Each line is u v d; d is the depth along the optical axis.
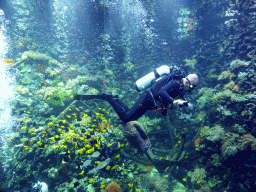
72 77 6.64
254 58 5.31
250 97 4.46
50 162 3.80
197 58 7.54
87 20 9.62
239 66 5.60
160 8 10.27
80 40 8.77
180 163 4.06
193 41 8.23
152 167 4.11
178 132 5.07
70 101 5.33
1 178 3.55
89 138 4.27
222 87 5.83
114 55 8.26
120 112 2.72
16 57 6.90
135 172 3.97
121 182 3.63
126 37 9.27
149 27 9.45
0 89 5.45
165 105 2.41
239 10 6.88
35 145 3.72
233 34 6.90
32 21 8.84
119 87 6.82
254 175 3.63
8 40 7.31
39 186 3.07
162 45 8.53
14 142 4.26
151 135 4.98
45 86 6.13
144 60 7.87
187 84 2.35
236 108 4.61
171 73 2.44
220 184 3.69
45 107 5.16
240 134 4.19
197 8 9.05
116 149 4.16
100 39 8.87
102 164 3.25
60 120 4.55
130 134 4.02
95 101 5.64
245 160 3.79
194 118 5.53
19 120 4.65
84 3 9.73
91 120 4.82
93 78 6.61
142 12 10.06
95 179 3.68
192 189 3.68
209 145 4.21
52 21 9.14
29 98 5.53
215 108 5.02
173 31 9.09
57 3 9.66
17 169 3.68
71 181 3.66
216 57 7.13
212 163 3.91
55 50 7.92
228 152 3.79
